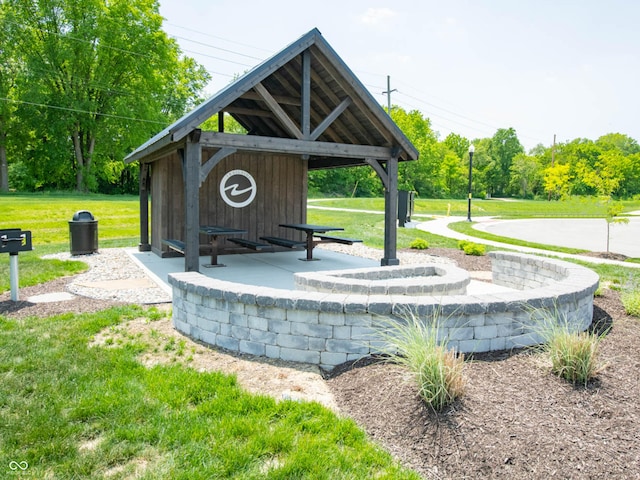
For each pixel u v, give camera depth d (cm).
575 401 328
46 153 3316
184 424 304
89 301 648
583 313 502
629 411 316
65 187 3888
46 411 319
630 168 7225
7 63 3125
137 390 353
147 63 3158
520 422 299
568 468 261
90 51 2994
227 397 344
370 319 413
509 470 263
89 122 3228
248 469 262
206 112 731
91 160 3509
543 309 449
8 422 304
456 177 6900
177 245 959
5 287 726
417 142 5762
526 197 8138
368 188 5753
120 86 3316
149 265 970
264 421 310
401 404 326
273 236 1202
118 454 271
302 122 838
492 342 428
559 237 1905
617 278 887
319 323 421
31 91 2911
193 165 757
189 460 268
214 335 472
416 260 1131
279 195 1204
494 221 2703
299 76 901
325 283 562
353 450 283
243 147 789
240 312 452
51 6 2988
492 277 904
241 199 1155
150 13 3191
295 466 262
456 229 2005
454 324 416
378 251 1277
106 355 427
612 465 263
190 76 4444
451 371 323
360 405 340
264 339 442
